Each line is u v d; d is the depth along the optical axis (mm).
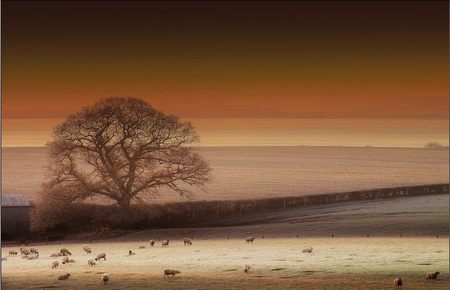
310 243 81062
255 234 96250
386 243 77938
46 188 112938
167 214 121188
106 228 107812
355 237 87188
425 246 73688
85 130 116562
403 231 91312
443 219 102500
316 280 50500
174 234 101875
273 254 68688
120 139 117938
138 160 117875
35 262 68562
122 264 63688
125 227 111562
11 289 49250
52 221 108438
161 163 119062
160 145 120125
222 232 100875
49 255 78125
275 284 49031
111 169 115812
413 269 55219
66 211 110625
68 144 116000
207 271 56406
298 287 47719
